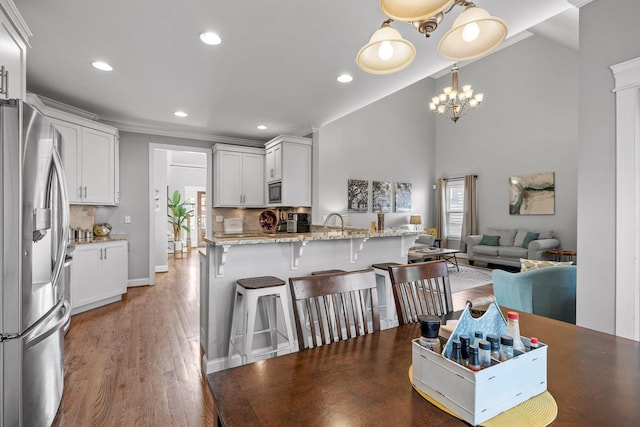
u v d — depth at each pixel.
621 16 1.99
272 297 2.52
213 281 2.44
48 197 1.68
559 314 2.94
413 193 8.77
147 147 4.96
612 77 2.02
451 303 1.77
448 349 0.88
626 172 1.96
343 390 0.93
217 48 2.53
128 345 2.86
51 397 1.74
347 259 3.10
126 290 4.46
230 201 5.32
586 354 1.16
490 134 7.79
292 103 3.81
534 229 6.89
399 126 8.53
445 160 8.93
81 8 2.02
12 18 1.73
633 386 0.94
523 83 7.12
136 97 3.61
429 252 6.29
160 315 3.69
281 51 2.58
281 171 4.82
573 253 5.79
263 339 2.63
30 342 1.48
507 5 2.05
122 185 4.78
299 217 5.09
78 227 4.29
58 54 2.62
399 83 3.24
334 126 7.46
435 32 2.29
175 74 3.01
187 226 10.20
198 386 2.21
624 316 1.98
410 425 0.78
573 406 0.84
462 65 8.34
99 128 4.06
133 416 1.88
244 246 2.55
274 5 2.01
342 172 7.57
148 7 2.02
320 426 0.77
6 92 1.67
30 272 1.50
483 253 6.89
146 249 5.05
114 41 2.42
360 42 2.46
